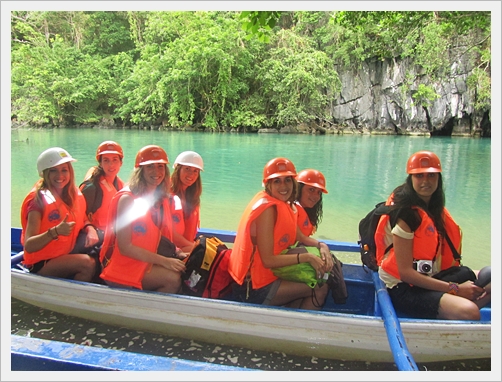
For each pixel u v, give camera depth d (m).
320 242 2.77
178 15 26.00
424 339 2.35
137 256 2.61
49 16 29.98
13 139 18.36
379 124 26.34
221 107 25.92
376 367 2.43
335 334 2.42
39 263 2.94
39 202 2.76
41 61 27.45
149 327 2.69
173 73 24.25
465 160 13.34
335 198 7.72
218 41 24.39
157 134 22.83
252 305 2.51
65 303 2.82
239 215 6.36
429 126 25.53
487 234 5.55
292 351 2.51
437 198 2.48
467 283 2.50
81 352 2.14
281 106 25.27
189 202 3.13
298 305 2.71
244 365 2.44
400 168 11.40
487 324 2.32
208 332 2.60
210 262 2.72
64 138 19.11
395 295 2.57
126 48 31.12
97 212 3.33
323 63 24.84
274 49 26.02
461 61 23.58
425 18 8.39
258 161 12.56
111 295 2.70
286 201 2.53
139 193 2.64
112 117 28.72
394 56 24.19
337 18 8.83
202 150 15.38
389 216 2.52
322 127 26.62
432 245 2.44
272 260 2.48
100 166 3.36
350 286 3.04
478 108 23.95
